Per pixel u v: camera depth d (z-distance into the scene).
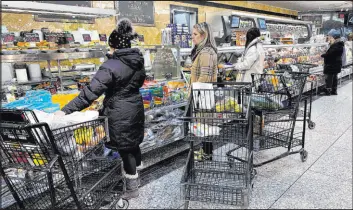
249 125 2.33
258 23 6.35
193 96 2.50
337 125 4.54
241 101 2.39
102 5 4.20
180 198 2.39
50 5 2.49
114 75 2.10
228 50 4.57
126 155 2.39
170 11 5.43
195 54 2.94
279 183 2.72
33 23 3.45
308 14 11.80
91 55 2.70
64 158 1.86
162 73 3.50
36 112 1.85
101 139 2.13
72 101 2.03
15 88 2.44
